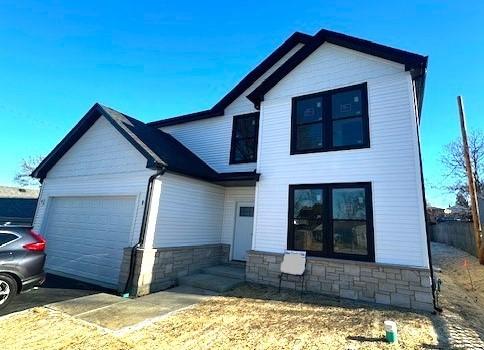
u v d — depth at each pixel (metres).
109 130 9.67
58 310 5.54
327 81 8.67
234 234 10.56
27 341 4.07
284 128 9.02
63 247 9.89
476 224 13.47
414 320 5.39
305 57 9.21
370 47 7.98
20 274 5.48
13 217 21.14
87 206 9.70
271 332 4.63
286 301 6.52
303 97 8.97
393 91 7.57
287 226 8.15
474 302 7.66
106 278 8.35
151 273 7.55
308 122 8.70
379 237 6.89
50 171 11.35
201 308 5.93
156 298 6.70
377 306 6.26
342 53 8.62
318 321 5.20
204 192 10.01
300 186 8.24
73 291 7.32
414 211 6.65
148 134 10.44
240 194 10.79
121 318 5.17
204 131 12.42
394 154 7.17
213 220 10.37
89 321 4.95
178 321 5.11
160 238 8.06
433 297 6.10
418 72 7.57
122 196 8.74
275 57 11.54
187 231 9.09
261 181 8.91
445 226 25.34
